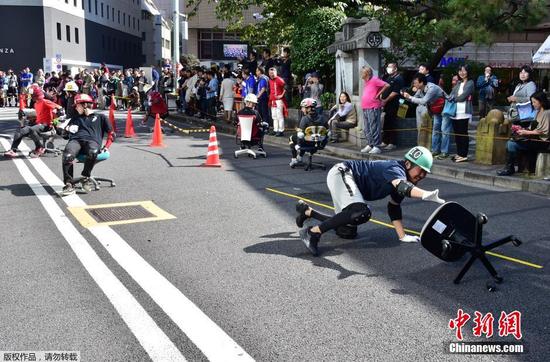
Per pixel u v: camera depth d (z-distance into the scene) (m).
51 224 7.09
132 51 67.50
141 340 3.99
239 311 4.48
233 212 7.76
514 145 9.79
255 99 12.96
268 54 19.20
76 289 4.93
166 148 14.59
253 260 5.74
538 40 31.45
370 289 4.97
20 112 13.17
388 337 4.04
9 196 8.73
